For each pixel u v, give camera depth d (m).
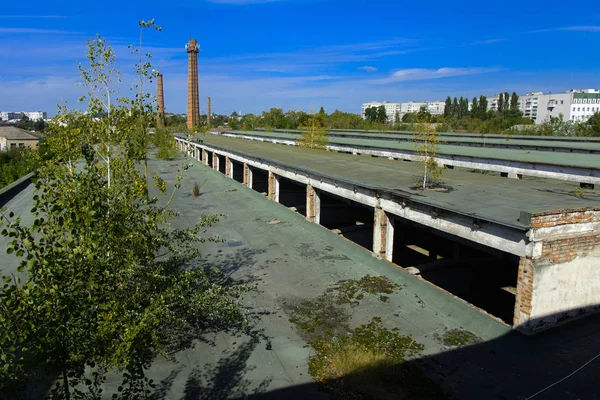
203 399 7.20
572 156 21.28
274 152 27.11
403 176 15.76
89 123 7.71
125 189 6.80
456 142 31.56
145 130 8.02
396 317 10.12
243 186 27.06
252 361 8.33
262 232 17.36
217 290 7.98
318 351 8.71
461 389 7.52
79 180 5.67
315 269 13.21
